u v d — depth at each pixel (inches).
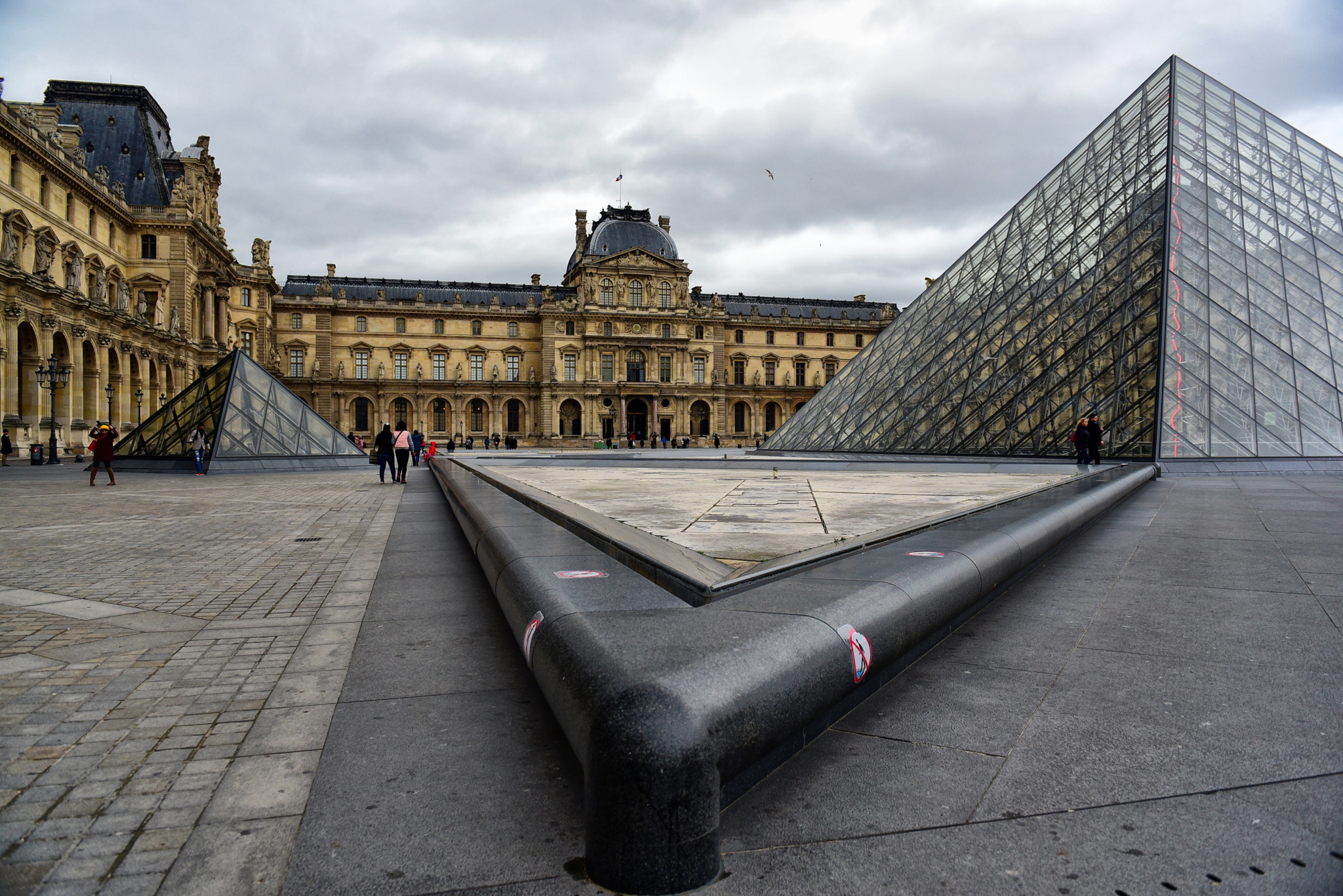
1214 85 1846.7
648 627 194.5
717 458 1852.9
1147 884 140.3
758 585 262.2
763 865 148.3
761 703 165.0
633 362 5605.3
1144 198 1644.9
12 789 182.9
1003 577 342.6
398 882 145.0
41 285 2363.4
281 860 152.7
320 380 5226.4
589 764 147.6
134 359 3029.0
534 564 288.5
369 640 309.0
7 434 2237.9
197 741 210.1
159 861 152.7
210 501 965.2
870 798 172.7
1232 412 1381.6
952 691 237.0
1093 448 1307.8
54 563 491.8
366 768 193.2
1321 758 187.8
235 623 337.7
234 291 4862.2
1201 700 225.8
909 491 839.1
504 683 256.4
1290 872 143.2
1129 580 389.7
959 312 1973.4
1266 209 1646.2
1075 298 1648.6
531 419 5556.1
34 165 2556.6
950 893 138.8
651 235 5964.6
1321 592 357.4
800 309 6555.1
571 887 142.9
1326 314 1520.7
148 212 3329.2
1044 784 177.5
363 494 1087.0
